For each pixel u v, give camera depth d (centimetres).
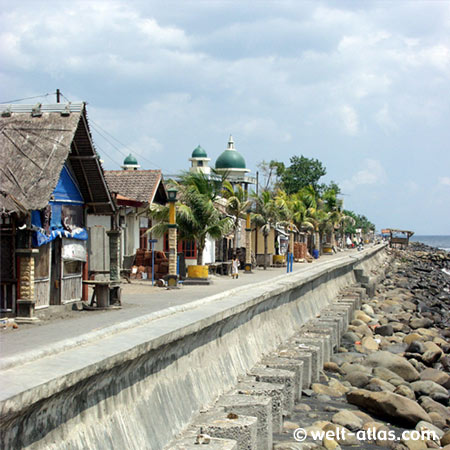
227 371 1225
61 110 1505
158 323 993
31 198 1338
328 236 8388
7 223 1352
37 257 1434
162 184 3241
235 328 1372
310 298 2550
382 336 2484
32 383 576
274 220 4491
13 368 642
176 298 1978
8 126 1491
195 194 2820
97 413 719
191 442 848
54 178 1377
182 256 3100
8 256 1348
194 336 1050
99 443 701
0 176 1383
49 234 1420
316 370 1642
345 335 2383
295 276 2427
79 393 676
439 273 7631
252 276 3422
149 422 832
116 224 1683
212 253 3519
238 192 3697
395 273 6594
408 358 2031
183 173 2969
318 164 8931
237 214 3634
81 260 1619
